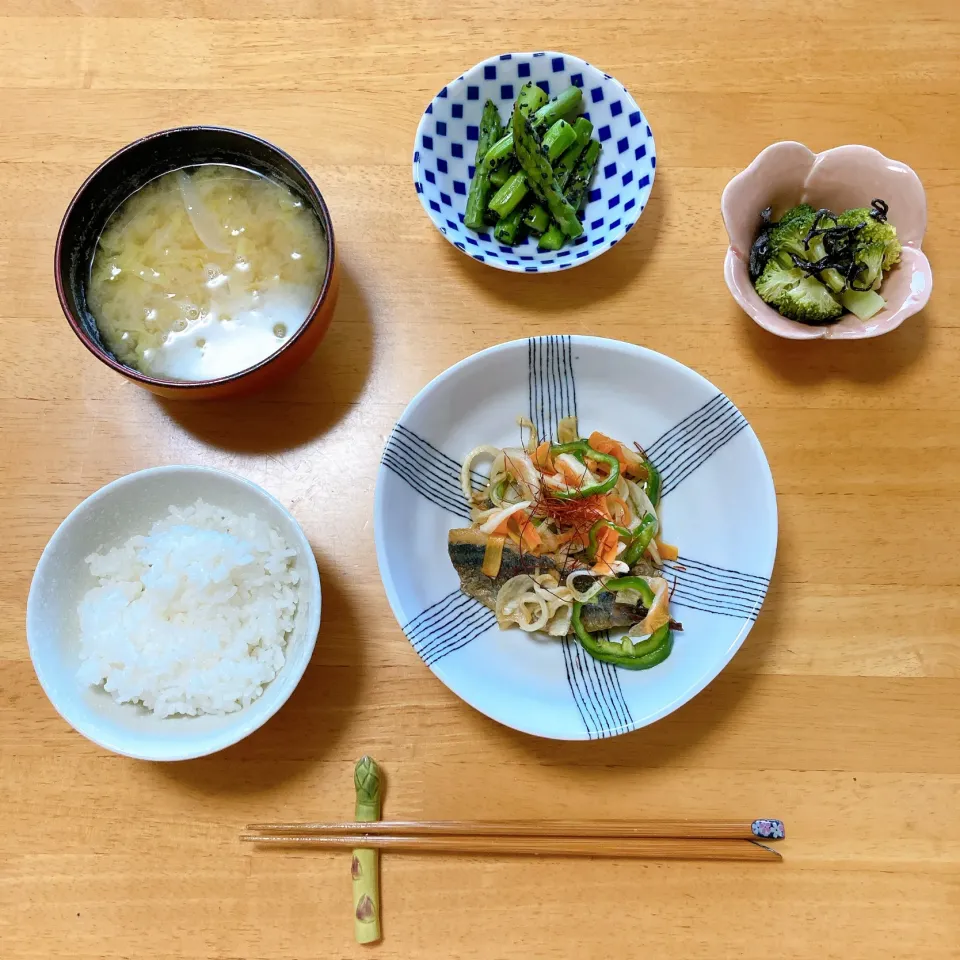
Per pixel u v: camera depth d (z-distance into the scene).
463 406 0.45
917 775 0.43
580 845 0.42
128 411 0.46
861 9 0.50
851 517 0.45
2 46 0.50
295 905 0.42
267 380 0.43
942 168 0.49
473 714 0.43
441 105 0.47
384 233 0.48
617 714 0.41
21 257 0.48
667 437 0.45
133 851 0.42
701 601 0.43
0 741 0.43
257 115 0.49
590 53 0.50
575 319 0.47
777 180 0.46
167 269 0.44
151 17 0.50
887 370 0.47
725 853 0.42
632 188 0.47
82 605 0.42
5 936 0.41
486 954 0.41
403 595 0.41
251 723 0.38
